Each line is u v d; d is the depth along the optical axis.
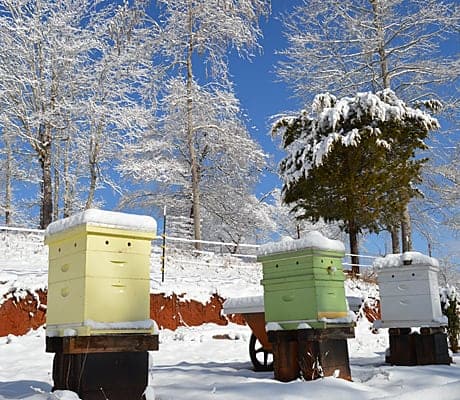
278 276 6.20
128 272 4.72
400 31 23.83
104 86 21.53
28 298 11.51
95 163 22.00
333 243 6.15
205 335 12.01
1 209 26.53
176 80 24.20
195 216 23.39
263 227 28.84
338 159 17.97
